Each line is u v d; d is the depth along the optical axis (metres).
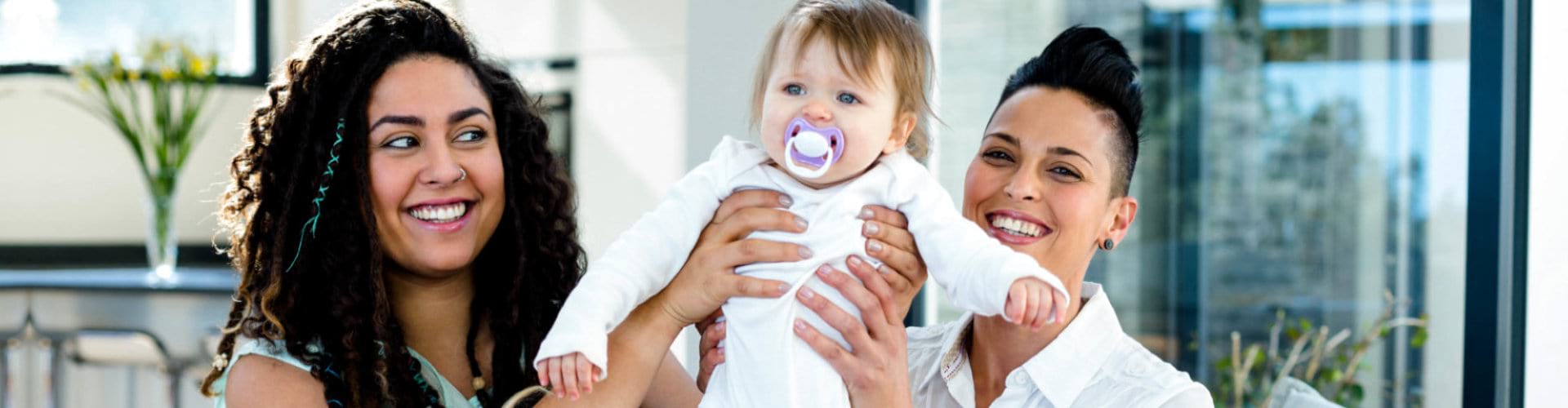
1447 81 2.41
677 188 1.35
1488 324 2.31
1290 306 2.57
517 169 1.55
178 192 4.02
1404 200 2.47
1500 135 2.28
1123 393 1.39
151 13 4.02
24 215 3.95
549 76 3.53
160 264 3.66
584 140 3.46
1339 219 2.52
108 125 3.98
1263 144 2.55
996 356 1.48
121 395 3.45
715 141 2.59
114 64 3.78
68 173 3.97
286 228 1.40
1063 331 1.43
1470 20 2.30
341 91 1.38
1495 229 2.29
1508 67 2.27
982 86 2.62
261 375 1.37
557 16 3.50
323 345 1.39
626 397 1.34
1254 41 2.54
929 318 2.62
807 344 1.28
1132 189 2.66
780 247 1.28
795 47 1.25
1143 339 2.68
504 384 1.49
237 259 1.50
